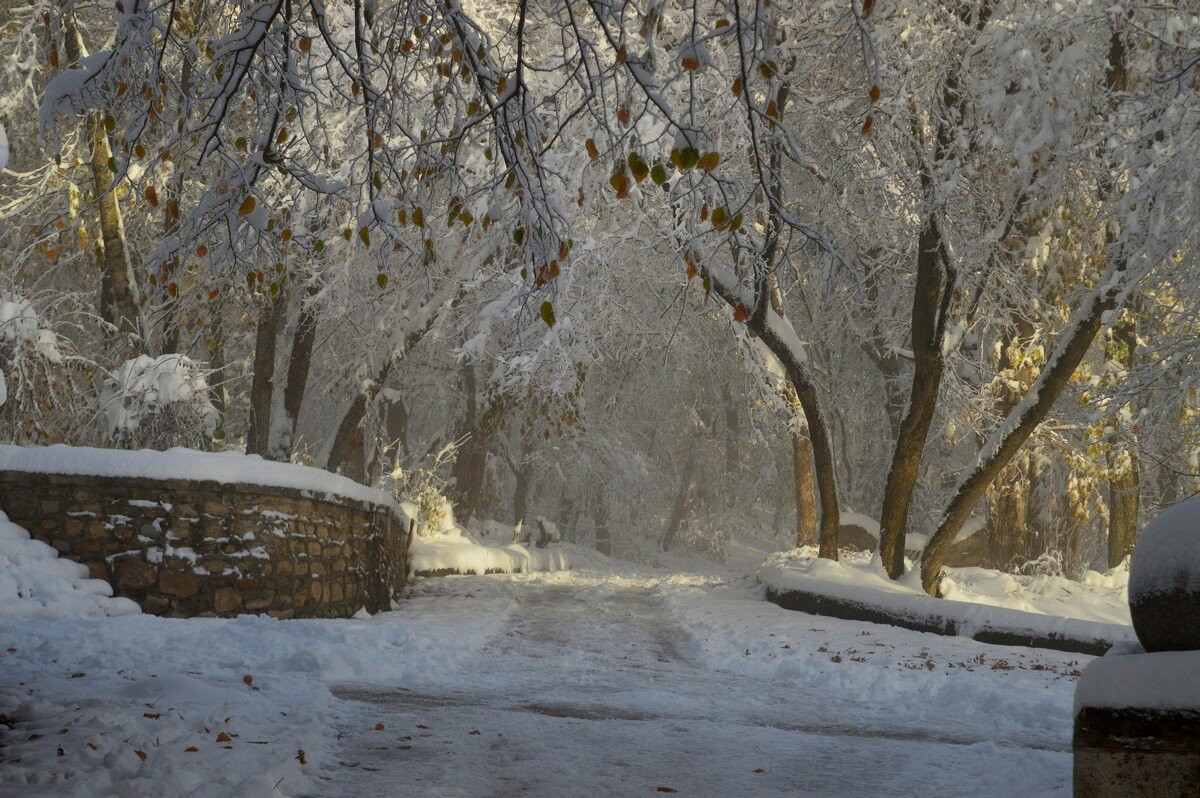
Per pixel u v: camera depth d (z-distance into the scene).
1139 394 17.92
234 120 12.20
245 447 21.41
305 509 14.64
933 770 6.61
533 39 18.11
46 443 17.14
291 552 14.20
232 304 20.19
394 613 16.17
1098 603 20.02
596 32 16.30
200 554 13.42
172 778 5.27
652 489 42.47
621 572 35.19
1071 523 26.16
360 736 6.89
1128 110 16.64
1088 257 20.69
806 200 19.11
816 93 18.33
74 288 24.77
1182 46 15.72
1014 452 18.25
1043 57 17.81
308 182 6.30
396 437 34.22
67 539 13.09
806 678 11.10
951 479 29.67
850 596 16.09
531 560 29.84
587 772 6.24
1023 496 24.17
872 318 27.39
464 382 34.19
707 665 12.08
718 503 48.25
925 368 18.52
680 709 8.91
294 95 6.32
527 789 5.80
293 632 11.44
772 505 50.62
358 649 10.66
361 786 5.62
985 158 18.42
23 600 11.81
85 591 12.66
